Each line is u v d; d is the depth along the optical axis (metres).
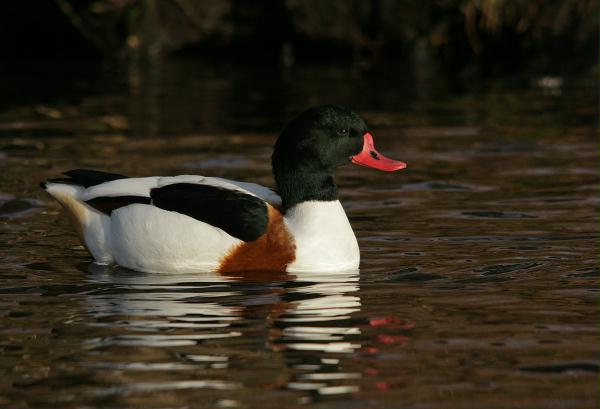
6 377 7.48
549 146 17.69
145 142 18.20
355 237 11.48
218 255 10.52
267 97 23.52
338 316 8.89
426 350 7.98
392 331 8.45
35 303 9.40
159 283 10.17
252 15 31.02
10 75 27.64
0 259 11.08
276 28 30.83
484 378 7.38
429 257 11.05
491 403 6.93
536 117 20.58
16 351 8.02
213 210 10.58
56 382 7.38
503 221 12.68
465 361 7.73
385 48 29.73
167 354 7.93
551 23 27.25
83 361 7.79
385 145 18.00
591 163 16.19
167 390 7.20
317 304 9.28
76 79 26.81
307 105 22.23
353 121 10.95
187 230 10.52
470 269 10.51
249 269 10.59
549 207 13.38
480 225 12.48
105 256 10.96
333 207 10.86
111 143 18.09
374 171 16.03
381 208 13.54
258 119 20.56
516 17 27.50
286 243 10.55
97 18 31.45
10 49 32.31
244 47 31.42
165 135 18.89
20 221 12.78
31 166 16.00
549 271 10.37
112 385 7.30
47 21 31.91
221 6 31.28
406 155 17.12
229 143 18.09
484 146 17.78
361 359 7.79
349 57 30.23
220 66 29.69
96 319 8.86
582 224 12.41
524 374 7.45
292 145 10.87
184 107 22.12
